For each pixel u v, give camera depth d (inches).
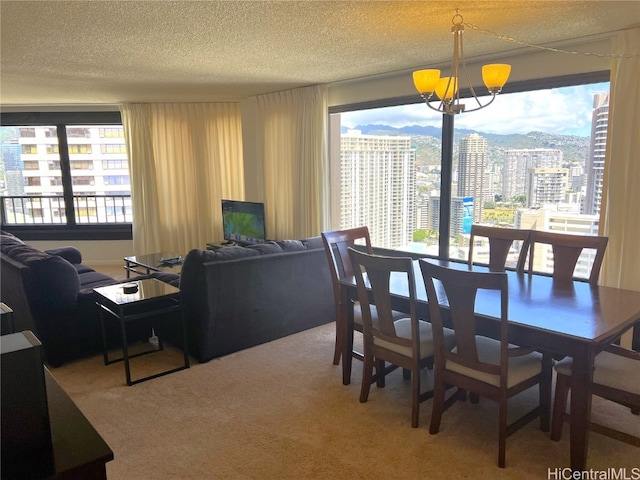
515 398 111.9
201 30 111.6
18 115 256.8
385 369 116.8
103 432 99.3
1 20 102.1
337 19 104.7
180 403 111.3
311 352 139.8
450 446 93.0
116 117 259.8
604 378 83.2
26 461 40.8
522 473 84.7
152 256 217.5
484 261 163.6
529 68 142.4
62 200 269.4
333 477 84.4
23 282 123.3
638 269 120.4
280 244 146.2
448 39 123.6
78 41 120.3
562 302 93.7
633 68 116.1
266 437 96.8
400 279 115.8
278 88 208.8
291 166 218.2
